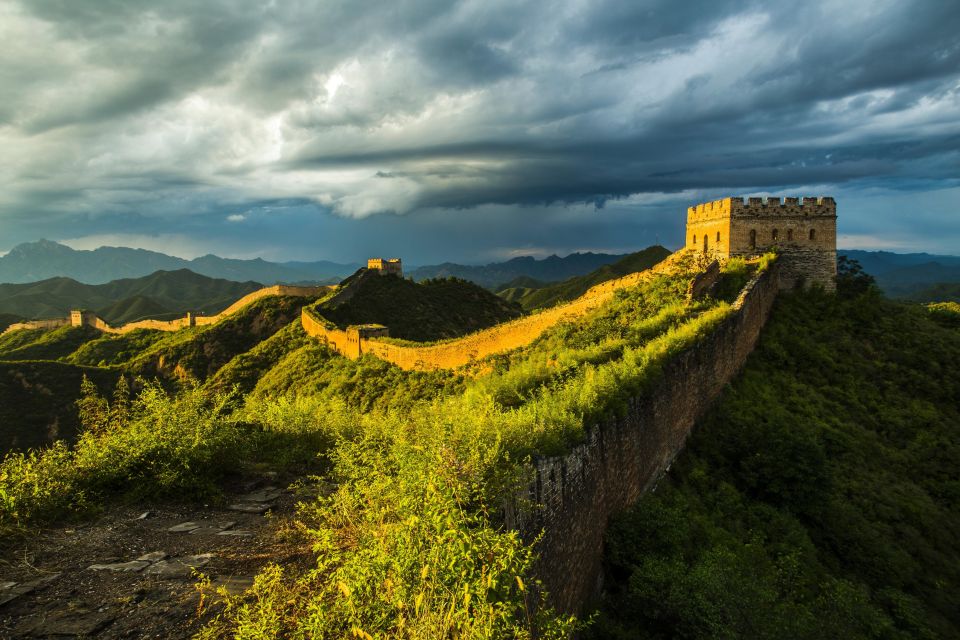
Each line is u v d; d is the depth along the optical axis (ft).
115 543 24.84
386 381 130.00
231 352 254.06
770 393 73.51
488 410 29.37
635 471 43.52
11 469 27.99
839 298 101.09
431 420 30.17
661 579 32.55
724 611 30.09
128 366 246.06
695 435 60.03
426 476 19.26
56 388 200.23
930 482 64.18
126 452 32.14
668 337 61.21
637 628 31.63
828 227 104.68
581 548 32.01
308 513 28.25
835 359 85.25
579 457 32.40
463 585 14.44
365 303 244.01
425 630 13.57
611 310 92.17
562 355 59.47
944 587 49.65
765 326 93.15
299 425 44.50
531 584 22.97
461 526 15.83
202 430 34.88
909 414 75.15
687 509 46.80
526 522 24.12
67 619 18.26
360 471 25.96
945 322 109.50
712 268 92.94
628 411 42.06
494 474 22.09
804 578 42.60
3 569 21.74
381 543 16.58
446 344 124.98
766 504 52.54
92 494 29.37
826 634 31.96
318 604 15.83
